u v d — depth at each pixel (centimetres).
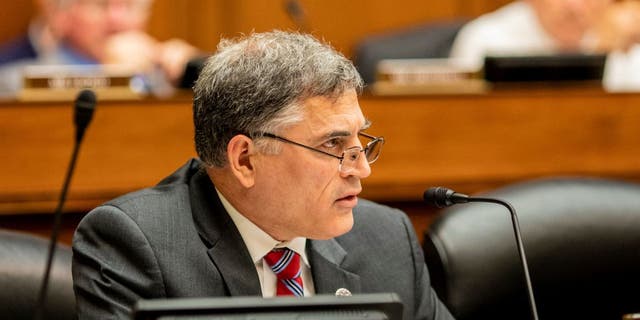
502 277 439
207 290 359
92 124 599
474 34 904
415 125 650
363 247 401
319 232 358
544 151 673
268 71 346
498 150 665
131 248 356
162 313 246
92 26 859
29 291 390
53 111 594
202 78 361
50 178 595
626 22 897
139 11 861
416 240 415
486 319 440
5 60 877
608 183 472
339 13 1006
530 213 450
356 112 351
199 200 374
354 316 253
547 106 672
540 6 896
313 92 345
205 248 365
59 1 864
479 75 692
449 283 431
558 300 455
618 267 459
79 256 362
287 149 347
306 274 386
